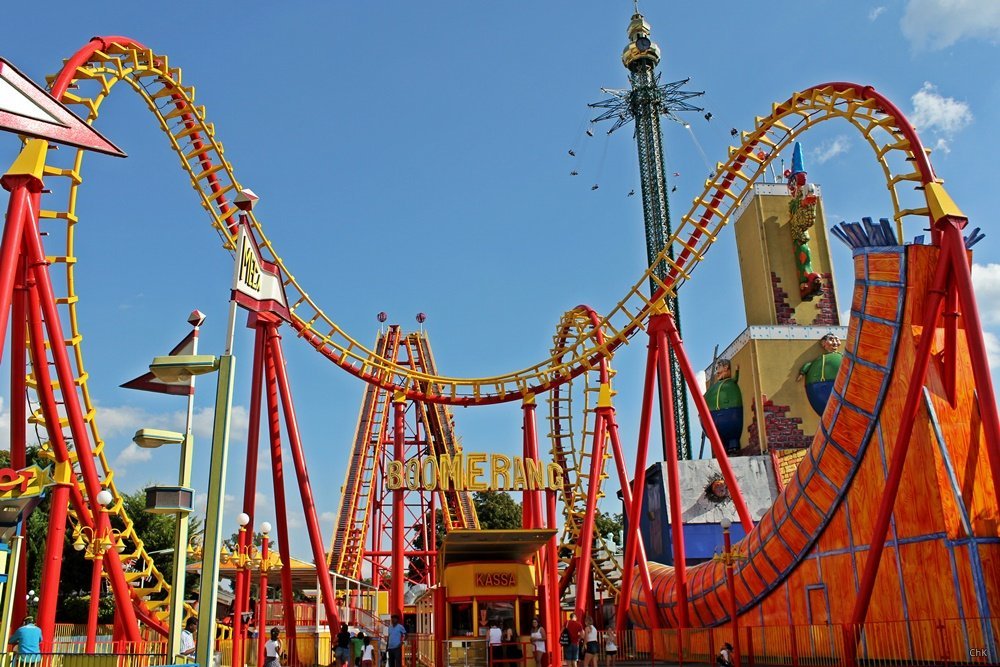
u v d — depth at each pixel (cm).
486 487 3459
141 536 6956
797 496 3145
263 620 3070
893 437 2669
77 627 4153
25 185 2459
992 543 2380
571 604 6288
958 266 2398
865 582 2511
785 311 6169
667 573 4519
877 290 2708
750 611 3550
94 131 1702
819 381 5709
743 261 6650
